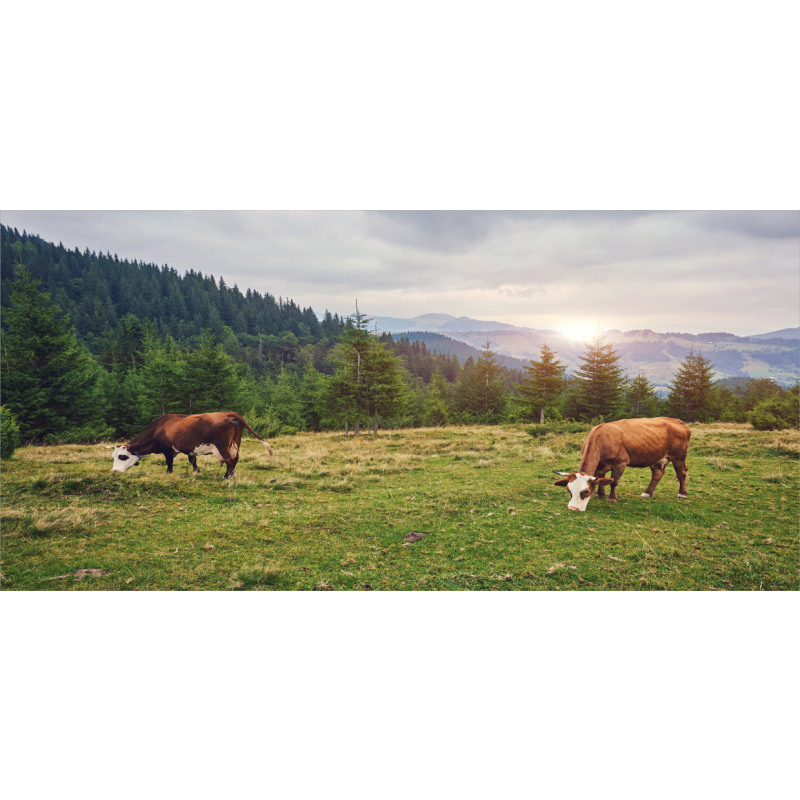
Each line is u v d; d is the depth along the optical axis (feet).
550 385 126.11
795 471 38.32
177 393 114.42
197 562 20.07
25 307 90.43
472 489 33.37
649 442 29.63
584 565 20.52
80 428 92.12
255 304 636.07
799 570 20.24
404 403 92.63
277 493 31.94
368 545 22.50
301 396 167.12
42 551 20.43
